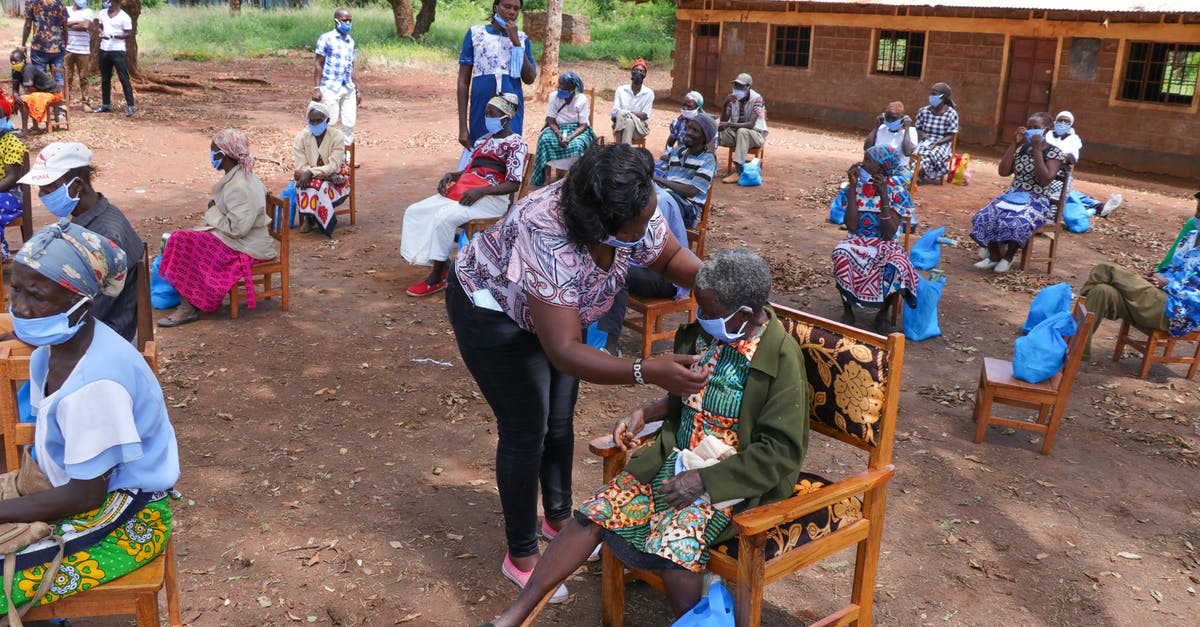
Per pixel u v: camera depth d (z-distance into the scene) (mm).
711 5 21875
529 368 3529
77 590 2922
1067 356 5355
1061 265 9688
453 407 5766
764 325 3223
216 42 28484
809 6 20062
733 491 3139
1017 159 9156
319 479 4828
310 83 22266
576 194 2932
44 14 16188
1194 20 15305
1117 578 4219
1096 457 5422
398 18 31172
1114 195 12172
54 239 2701
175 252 6867
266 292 7312
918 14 18562
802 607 3934
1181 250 6672
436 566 4105
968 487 5023
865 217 7262
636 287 6320
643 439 3857
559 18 20500
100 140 13781
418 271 8562
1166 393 6410
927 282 7410
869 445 3391
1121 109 16578
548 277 3070
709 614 3072
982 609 3957
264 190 7199
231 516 4441
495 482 4871
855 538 3467
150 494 3045
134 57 19469
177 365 6242
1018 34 17469
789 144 17125
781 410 3146
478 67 8648
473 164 7871
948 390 6375
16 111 13938
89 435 2756
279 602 3822
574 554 3328
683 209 6887
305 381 6082
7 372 3250
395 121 17234
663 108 21516
